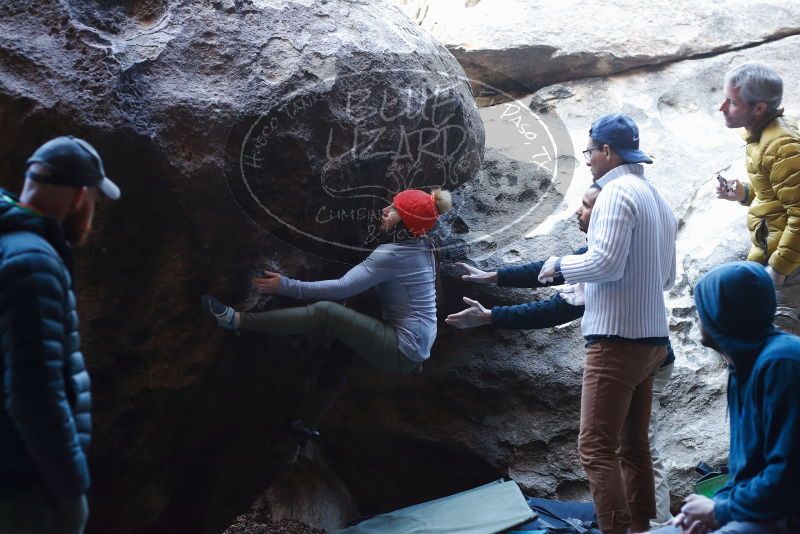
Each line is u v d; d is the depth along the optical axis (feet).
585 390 11.02
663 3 20.21
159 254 9.93
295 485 16.43
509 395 15.11
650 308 10.84
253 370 11.62
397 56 11.40
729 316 7.96
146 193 9.58
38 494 6.75
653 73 18.97
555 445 14.78
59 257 6.79
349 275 10.91
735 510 7.78
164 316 10.19
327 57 10.66
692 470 13.82
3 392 6.57
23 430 6.40
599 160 11.34
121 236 9.62
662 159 16.98
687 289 15.07
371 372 15.44
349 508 16.25
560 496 14.55
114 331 9.94
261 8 10.74
